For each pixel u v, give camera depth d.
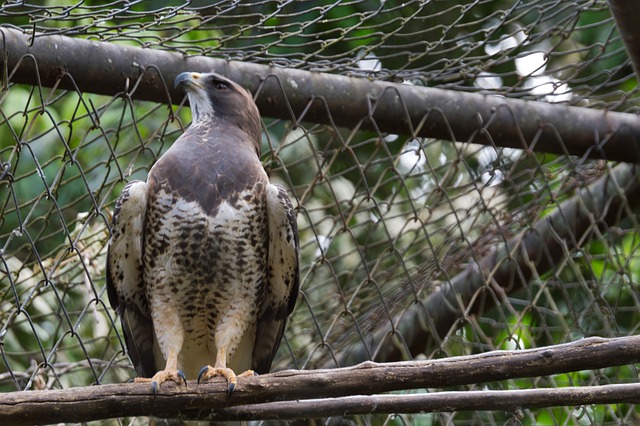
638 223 12.90
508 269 11.66
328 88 10.41
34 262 10.27
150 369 9.68
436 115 10.82
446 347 11.77
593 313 12.30
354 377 7.58
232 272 9.22
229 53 10.51
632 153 11.50
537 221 11.80
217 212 9.12
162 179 9.17
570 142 11.40
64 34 9.32
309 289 12.07
